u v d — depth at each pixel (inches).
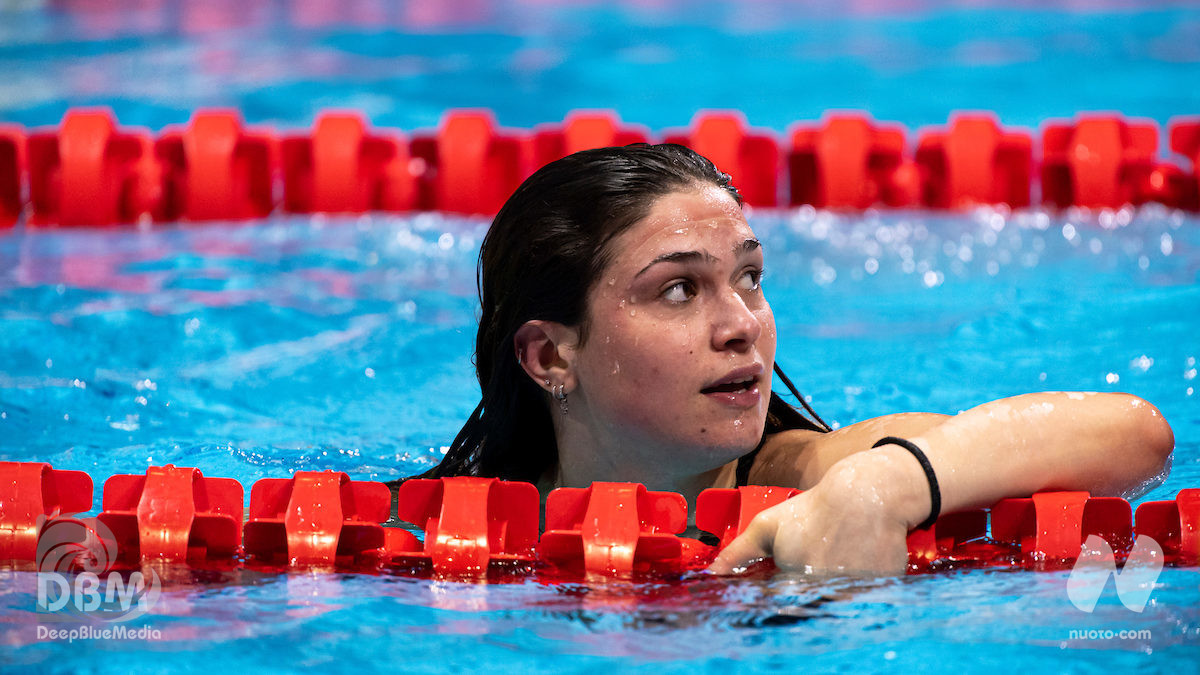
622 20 1510.8
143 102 1108.5
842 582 239.9
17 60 1272.1
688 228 260.1
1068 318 544.4
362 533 261.6
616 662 209.8
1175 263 633.6
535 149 819.4
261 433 415.5
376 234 745.6
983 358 494.3
